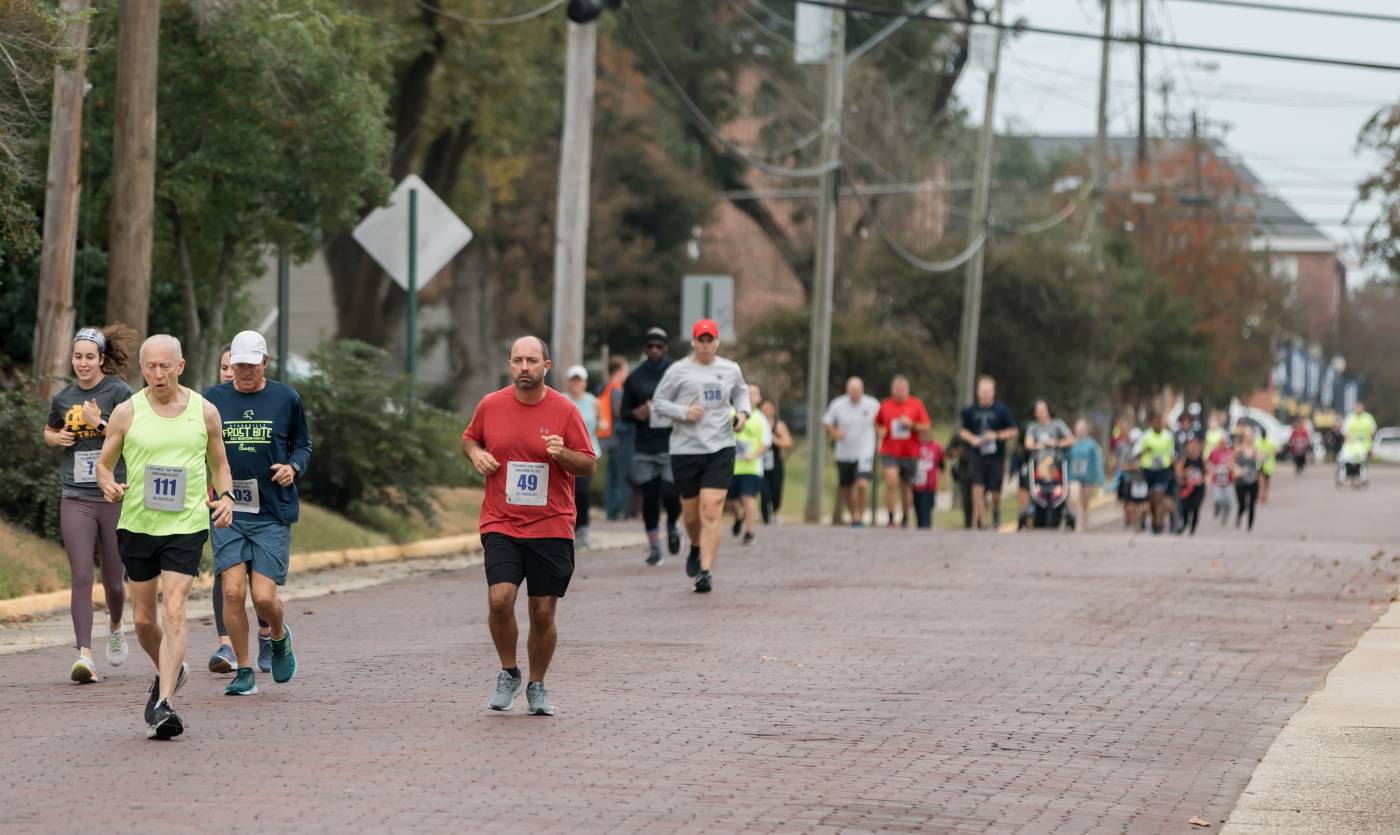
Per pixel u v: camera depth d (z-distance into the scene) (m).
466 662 32.94
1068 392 135.88
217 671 31.45
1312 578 48.09
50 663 33.25
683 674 31.59
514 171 107.06
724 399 43.81
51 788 22.09
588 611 40.44
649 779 23.06
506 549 26.94
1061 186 158.88
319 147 53.19
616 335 142.75
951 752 25.23
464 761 23.97
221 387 29.34
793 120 149.62
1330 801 22.66
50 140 46.75
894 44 151.75
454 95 94.12
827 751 25.12
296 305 132.38
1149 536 60.94
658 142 147.12
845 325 121.06
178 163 52.44
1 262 43.50
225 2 50.72
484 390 132.12
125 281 45.22
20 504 44.09
